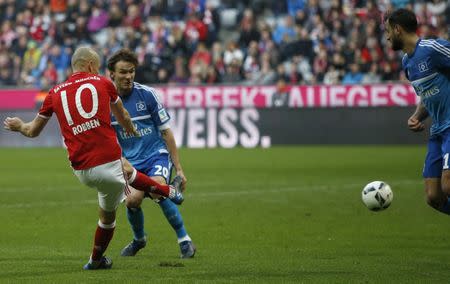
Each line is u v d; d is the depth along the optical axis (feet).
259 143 268.62
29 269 78.28
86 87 74.38
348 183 163.43
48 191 153.89
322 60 274.77
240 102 270.05
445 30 271.49
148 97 87.25
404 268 78.54
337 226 109.50
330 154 235.40
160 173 86.17
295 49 282.97
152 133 88.02
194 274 75.20
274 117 267.39
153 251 90.94
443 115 79.56
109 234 77.20
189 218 118.01
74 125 73.92
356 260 83.56
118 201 76.23
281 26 305.32
